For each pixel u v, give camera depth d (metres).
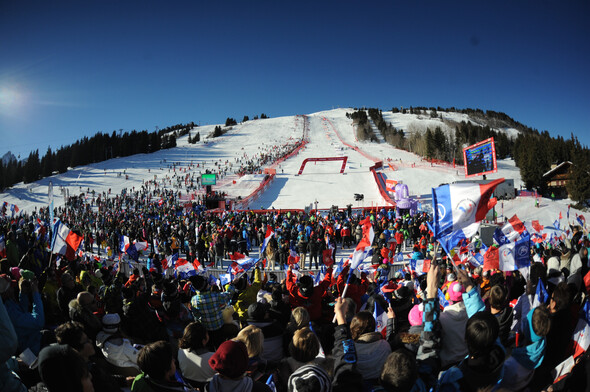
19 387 3.11
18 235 13.33
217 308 5.18
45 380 2.59
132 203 54.34
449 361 3.74
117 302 6.09
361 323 3.64
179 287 8.34
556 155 63.38
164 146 114.12
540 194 61.78
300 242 19.55
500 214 40.50
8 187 72.19
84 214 43.06
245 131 142.00
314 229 23.59
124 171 79.38
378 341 3.57
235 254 9.40
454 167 73.62
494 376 2.86
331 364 4.12
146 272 11.88
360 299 6.41
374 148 104.81
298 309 4.72
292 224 28.58
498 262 7.08
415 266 9.48
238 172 77.19
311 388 2.82
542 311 3.49
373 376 3.45
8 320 2.79
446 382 3.00
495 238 10.04
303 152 99.06
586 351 3.52
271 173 71.81
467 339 2.92
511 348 4.08
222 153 104.94
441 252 12.49
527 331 3.55
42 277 6.85
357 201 54.66
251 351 3.79
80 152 93.88
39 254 10.47
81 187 68.81
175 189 66.75
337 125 148.38
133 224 29.75
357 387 3.07
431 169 71.75
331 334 5.20
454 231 4.29
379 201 54.69
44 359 2.61
